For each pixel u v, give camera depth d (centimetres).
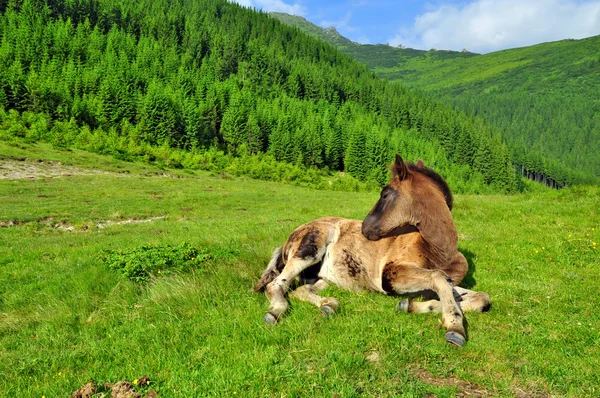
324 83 17775
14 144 5231
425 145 14975
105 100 8538
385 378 373
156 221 2520
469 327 468
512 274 676
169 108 8962
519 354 411
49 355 501
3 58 9494
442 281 468
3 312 741
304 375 385
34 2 14275
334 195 4247
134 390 388
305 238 597
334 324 488
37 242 1797
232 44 17788
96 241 1788
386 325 474
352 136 11150
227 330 504
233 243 1013
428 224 525
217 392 367
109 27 16362
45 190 3388
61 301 727
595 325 463
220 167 7656
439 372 385
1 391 424
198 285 663
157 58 13962
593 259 743
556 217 1138
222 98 12000
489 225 1114
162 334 514
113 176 4472
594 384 356
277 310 526
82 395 389
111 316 622
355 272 580
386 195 550
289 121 12006
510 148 18238
